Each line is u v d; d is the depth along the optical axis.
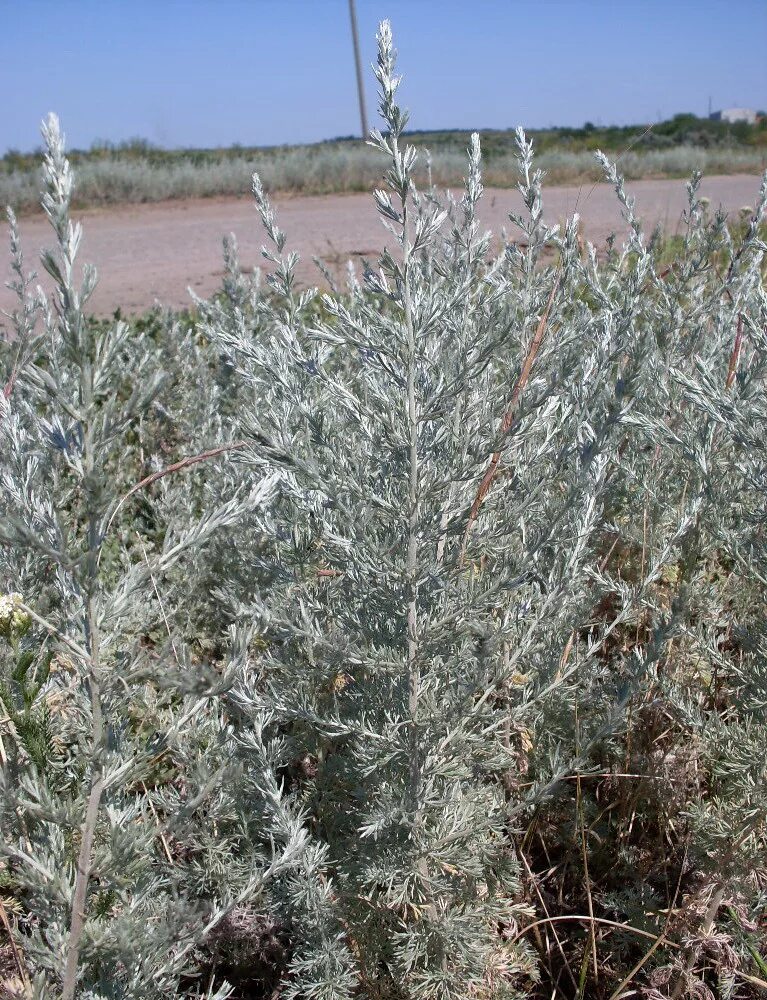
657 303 3.17
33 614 1.25
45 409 2.48
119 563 3.03
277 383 1.92
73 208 19.03
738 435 1.79
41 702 1.53
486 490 1.83
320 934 1.80
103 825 1.51
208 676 1.23
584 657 2.06
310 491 1.75
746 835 1.88
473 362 1.57
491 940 1.94
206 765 1.83
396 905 1.86
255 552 2.54
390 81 1.46
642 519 2.69
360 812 1.86
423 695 1.79
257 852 2.00
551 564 2.06
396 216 1.54
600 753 2.46
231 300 3.91
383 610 1.78
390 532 1.78
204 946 2.06
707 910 1.97
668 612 2.06
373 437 1.77
